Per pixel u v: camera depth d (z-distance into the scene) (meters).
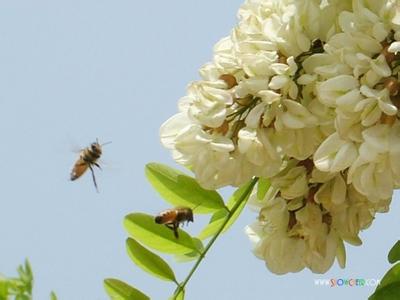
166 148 0.58
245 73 0.56
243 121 0.57
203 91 0.56
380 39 0.55
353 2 0.55
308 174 0.58
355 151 0.54
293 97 0.56
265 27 0.56
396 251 0.58
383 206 0.58
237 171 0.57
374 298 0.57
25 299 0.54
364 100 0.54
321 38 0.56
